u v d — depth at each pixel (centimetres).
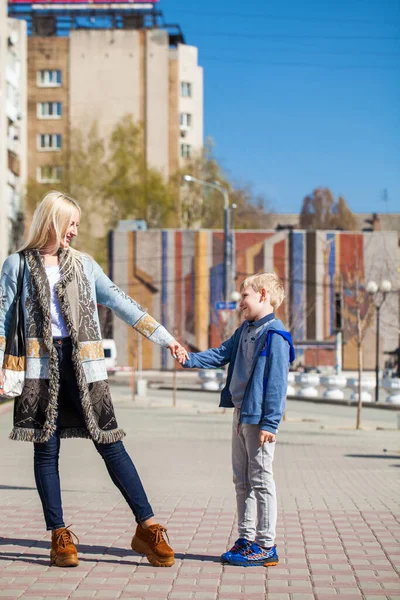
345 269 6725
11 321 629
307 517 873
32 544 705
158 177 7450
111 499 988
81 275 636
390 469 1426
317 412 3219
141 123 7644
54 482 634
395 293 6662
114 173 7425
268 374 638
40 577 597
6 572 610
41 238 637
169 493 1059
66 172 7431
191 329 6756
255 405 636
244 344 657
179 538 741
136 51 8069
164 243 6788
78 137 7556
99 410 628
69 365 627
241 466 659
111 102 8031
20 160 6356
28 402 621
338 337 5153
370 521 847
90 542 715
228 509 914
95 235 7438
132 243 6812
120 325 6744
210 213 7869
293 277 6719
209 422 2580
